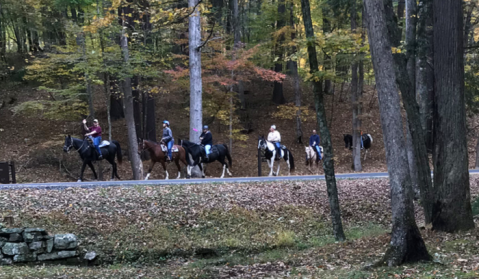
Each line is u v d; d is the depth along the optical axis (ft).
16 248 32.53
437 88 33.01
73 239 34.60
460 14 32.30
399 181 25.53
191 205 44.21
